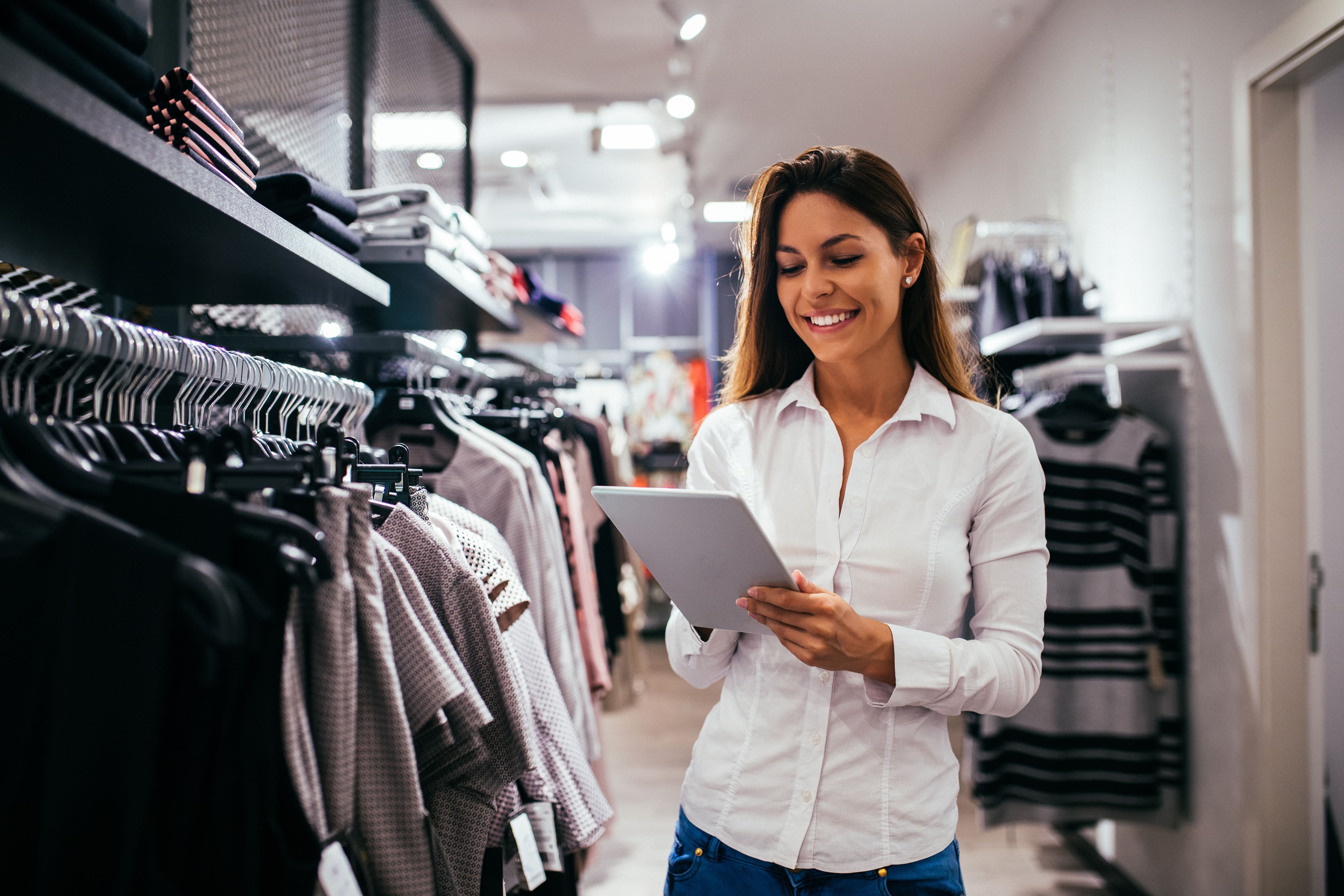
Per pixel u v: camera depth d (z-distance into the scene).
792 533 1.05
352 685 0.79
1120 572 2.22
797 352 1.17
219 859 0.70
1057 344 2.61
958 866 1.03
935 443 1.04
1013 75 3.76
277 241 1.00
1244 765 2.03
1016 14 3.39
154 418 1.06
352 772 0.78
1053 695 2.21
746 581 0.92
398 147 2.51
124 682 0.61
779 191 1.04
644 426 6.90
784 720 1.02
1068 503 2.23
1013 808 2.23
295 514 0.80
